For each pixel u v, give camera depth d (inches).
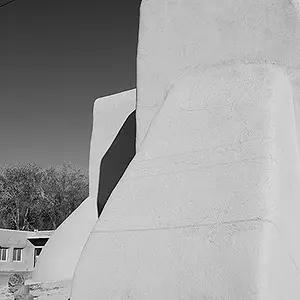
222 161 145.3
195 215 136.2
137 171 161.5
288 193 139.1
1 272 702.5
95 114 393.1
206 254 125.3
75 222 366.6
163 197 147.8
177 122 168.7
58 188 1288.1
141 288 130.3
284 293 117.8
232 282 116.1
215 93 169.9
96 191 378.6
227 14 187.6
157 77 202.8
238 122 153.5
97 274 140.3
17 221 1217.4
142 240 139.9
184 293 122.6
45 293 311.0
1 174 1249.4
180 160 155.1
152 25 209.2
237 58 181.8
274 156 138.6
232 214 129.3
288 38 171.0
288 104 160.6
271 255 117.6
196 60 192.9
